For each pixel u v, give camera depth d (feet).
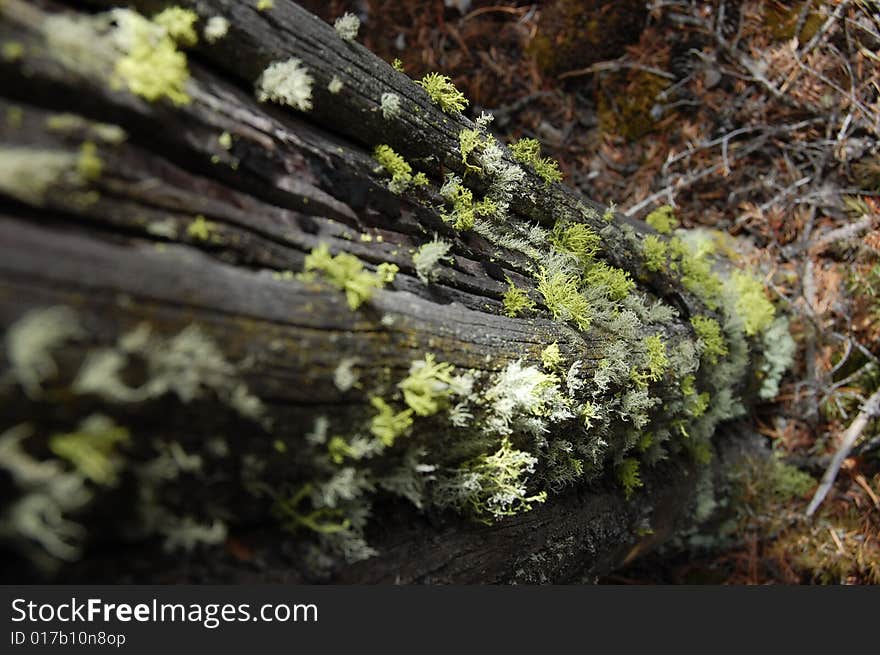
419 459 5.27
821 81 12.91
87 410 3.18
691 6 13.30
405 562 5.29
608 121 14.66
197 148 4.04
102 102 3.52
